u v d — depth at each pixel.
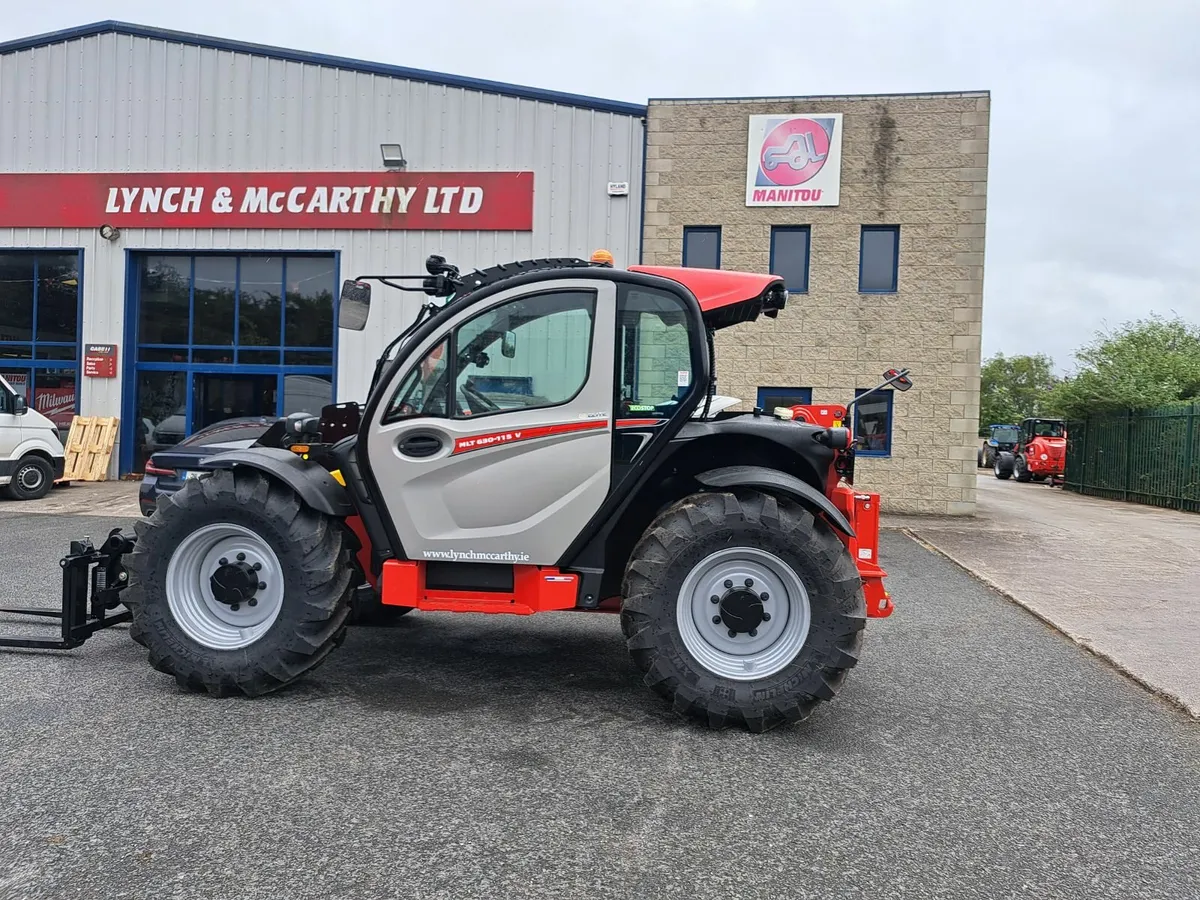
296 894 2.46
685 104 14.20
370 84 14.63
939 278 13.80
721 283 4.38
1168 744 3.96
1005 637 6.05
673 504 4.11
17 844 2.70
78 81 15.21
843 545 3.99
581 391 4.05
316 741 3.63
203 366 15.45
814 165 13.96
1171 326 30.08
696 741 3.79
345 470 4.31
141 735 3.64
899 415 13.95
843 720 4.17
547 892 2.52
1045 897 2.60
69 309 15.64
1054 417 29.16
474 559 4.11
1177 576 8.74
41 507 11.95
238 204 14.98
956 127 13.67
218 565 4.22
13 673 4.45
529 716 4.04
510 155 14.47
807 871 2.70
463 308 4.10
